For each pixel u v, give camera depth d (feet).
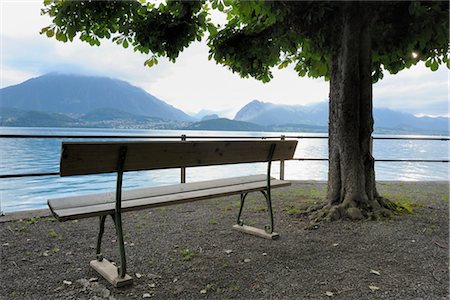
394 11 11.85
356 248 8.86
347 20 11.86
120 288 6.69
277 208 13.82
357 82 12.19
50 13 11.45
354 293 6.36
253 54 15.35
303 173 55.98
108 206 7.09
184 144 7.75
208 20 14.71
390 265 7.70
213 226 11.26
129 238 9.96
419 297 6.15
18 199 33.27
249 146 9.34
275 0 10.39
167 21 13.48
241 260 8.17
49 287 6.69
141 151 6.95
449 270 7.39
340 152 12.41
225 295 6.38
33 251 8.76
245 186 9.93
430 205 13.99
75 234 10.28
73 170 6.17
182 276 7.25
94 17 11.90
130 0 12.29
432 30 11.38
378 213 11.66
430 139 21.76
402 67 15.67
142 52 14.85
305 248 8.97
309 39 13.05
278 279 7.05
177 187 9.37
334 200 12.48
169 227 11.11
